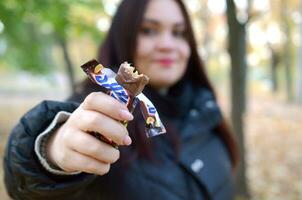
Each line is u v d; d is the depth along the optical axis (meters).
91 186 0.51
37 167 0.37
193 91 0.67
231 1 1.43
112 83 0.31
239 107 1.53
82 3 2.20
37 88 8.28
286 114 4.68
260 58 9.69
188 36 0.66
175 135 0.58
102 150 0.31
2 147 2.29
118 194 0.52
